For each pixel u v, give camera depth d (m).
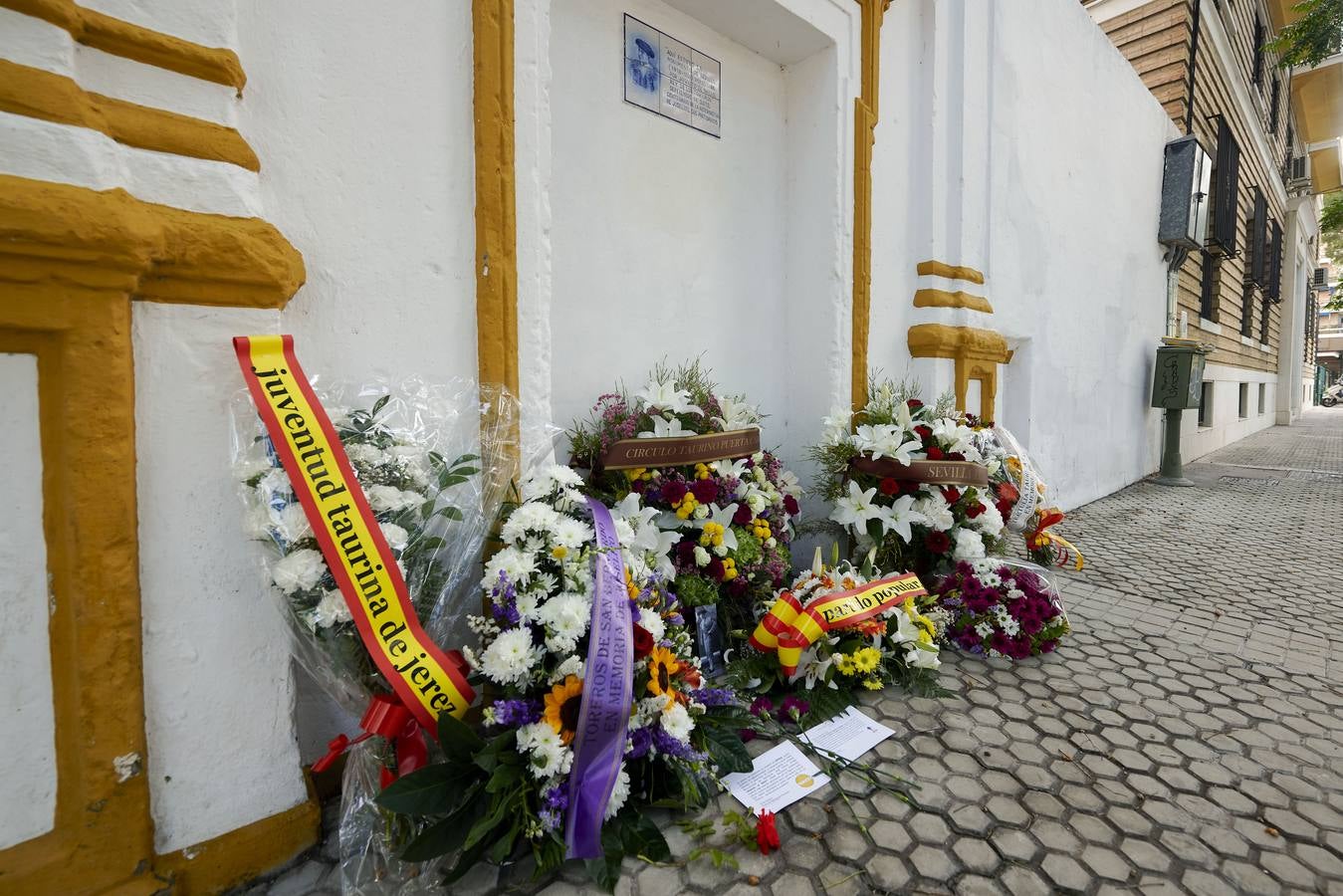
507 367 1.87
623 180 2.70
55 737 1.21
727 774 1.81
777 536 2.76
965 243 3.96
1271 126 13.48
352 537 1.35
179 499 1.32
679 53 2.87
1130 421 7.13
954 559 3.03
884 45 3.49
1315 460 9.85
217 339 1.35
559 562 1.58
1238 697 2.34
